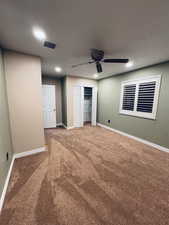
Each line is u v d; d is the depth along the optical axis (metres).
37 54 2.23
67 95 4.40
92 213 1.21
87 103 6.01
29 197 1.39
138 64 2.81
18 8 1.08
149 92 2.95
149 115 2.97
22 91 2.21
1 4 1.03
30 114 2.35
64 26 1.37
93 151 2.66
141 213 1.21
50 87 4.69
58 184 1.61
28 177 1.74
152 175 1.84
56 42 1.76
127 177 1.78
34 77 2.31
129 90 3.55
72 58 2.46
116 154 2.53
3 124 1.70
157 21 1.27
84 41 1.73
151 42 1.76
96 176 1.80
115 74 4.01
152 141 2.96
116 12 1.14
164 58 2.39
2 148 1.55
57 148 2.79
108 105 4.54
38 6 1.07
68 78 4.33
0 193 1.31
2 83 1.81
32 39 1.66
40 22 1.29
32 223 1.10
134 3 1.03
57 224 1.10
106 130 4.46
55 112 4.91
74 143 3.13
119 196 1.42
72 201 1.34
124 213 1.21
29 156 2.38
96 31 1.48
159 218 1.17
